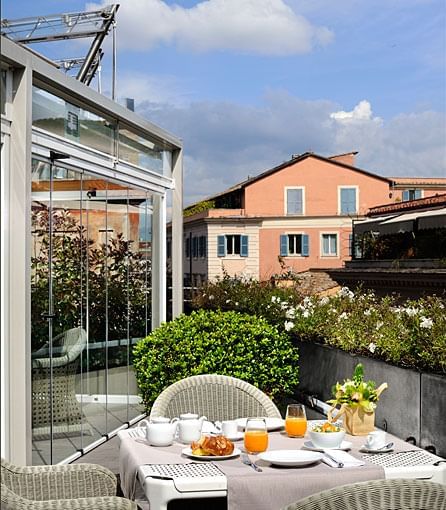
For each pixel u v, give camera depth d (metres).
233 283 17.23
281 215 58.59
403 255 34.84
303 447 4.69
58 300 7.73
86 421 8.47
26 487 4.63
